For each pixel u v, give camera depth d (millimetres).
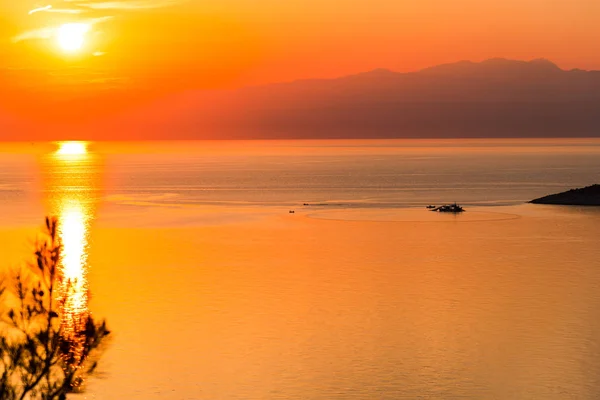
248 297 125000
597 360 88000
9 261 158625
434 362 87875
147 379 81438
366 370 85250
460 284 136250
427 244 191750
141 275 146125
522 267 154625
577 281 138250
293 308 116312
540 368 85250
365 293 128250
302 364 87125
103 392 77125
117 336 98562
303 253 176625
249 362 88312
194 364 86625
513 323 105875
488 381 81188
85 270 152250
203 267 156125
